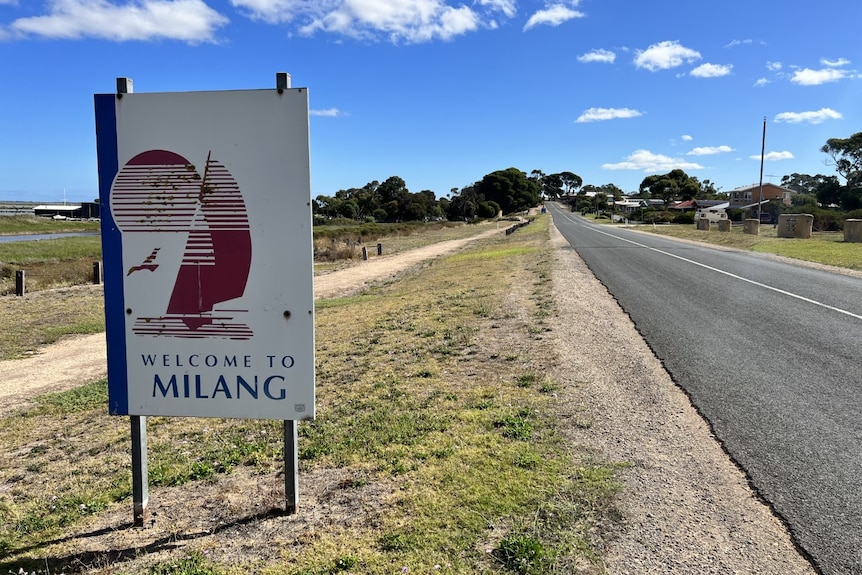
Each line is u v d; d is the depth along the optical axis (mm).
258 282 3320
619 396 5086
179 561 3012
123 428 5879
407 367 6695
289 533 3225
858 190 64938
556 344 7016
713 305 9680
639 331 7695
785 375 5664
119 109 3283
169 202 3312
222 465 4352
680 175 171500
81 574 2998
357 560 2873
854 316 8578
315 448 4438
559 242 29172
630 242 28859
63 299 17031
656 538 2924
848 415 4590
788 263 16844
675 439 4141
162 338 3398
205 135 3256
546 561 2738
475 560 2807
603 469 3668
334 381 6559
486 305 10422
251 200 3275
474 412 4840
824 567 2695
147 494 3654
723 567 2697
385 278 22672
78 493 4191
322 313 13203
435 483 3607
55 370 9547
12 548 3336
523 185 141125
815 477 3559
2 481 4754
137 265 3365
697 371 5824
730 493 3371
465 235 54688
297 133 3217
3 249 34906
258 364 3371
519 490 3434
